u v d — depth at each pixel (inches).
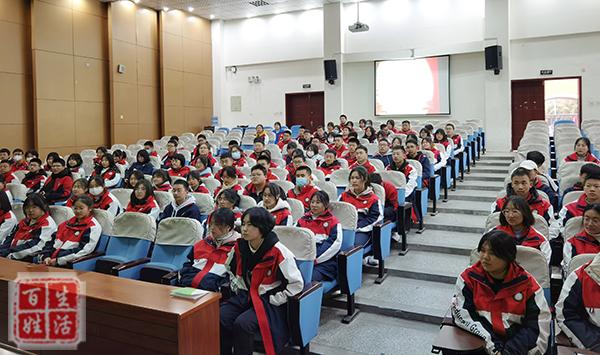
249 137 429.4
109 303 91.6
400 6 510.9
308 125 576.7
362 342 131.8
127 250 157.8
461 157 311.6
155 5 529.3
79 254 158.1
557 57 450.3
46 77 435.8
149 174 291.4
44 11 433.7
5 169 305.3
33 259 167.0
